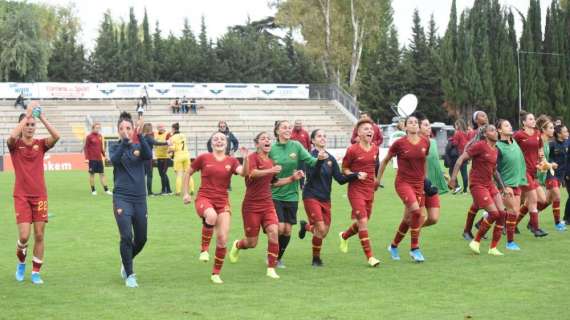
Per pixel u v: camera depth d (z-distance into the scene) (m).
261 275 9.43
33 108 8.85
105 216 15.55
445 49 49.62
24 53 55.12
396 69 57.81
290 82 67.62
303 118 47.97
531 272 9.47
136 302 7.89
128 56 63.09
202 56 64.31
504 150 11.33
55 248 11.54
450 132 46.22
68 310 7.55
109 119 43.72
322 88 50.38
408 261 10.41
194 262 10.41
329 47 55.81
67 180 26.50
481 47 48.88
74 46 63.97
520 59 49.31
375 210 16.52
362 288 8.59
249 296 8.18
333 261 10.45
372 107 58.44
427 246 11.71
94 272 9.64
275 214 9.50
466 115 49.41
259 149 9.43
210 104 48.16
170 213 16.06
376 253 11.12
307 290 8.49
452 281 8.95
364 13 55.31
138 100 46.38
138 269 9.87
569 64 49.88
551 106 49.53
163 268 9.95
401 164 10.41
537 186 12.80
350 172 10.03
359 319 7.17
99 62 62.78
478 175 10.92
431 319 7.14
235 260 10.34
